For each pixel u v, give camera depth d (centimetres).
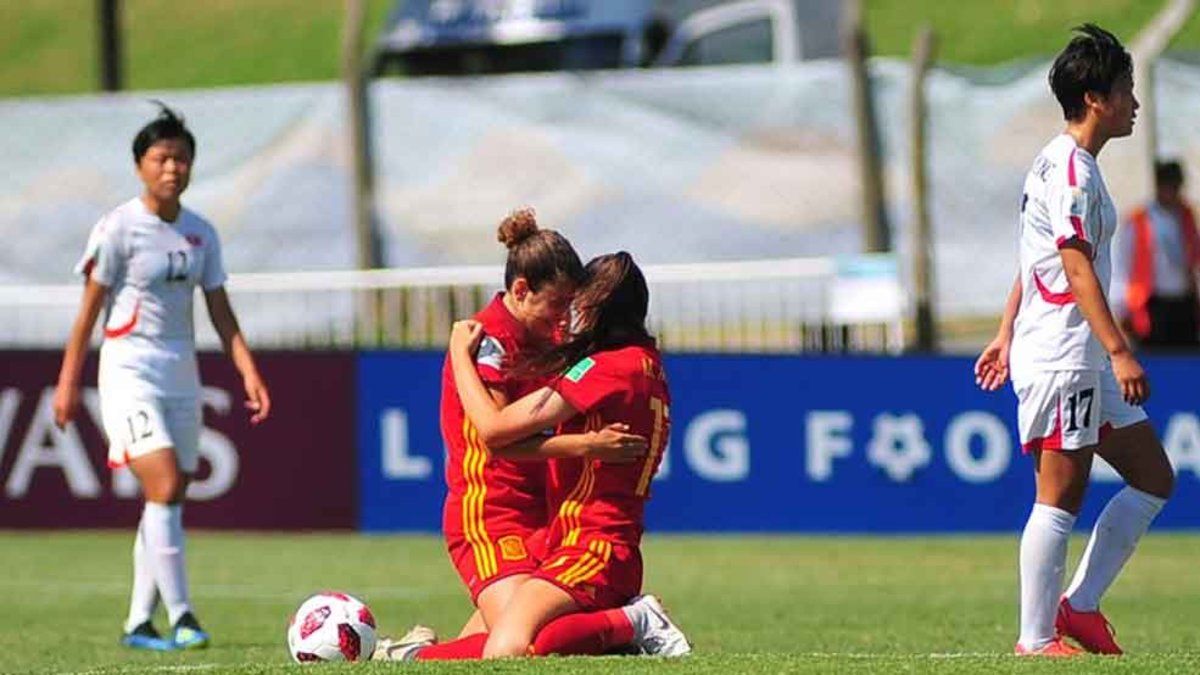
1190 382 5712
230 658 3275
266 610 4138
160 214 3509
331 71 11231
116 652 3409
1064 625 2841
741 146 6700
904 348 6169
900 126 6519
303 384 5644
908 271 6500
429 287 6475
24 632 3756
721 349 6031
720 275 6412
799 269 6347
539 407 2586
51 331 6806
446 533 2738
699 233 6706
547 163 6788
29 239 6981
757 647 3388
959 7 11131
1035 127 6481
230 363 5662
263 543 5488
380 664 2436
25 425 5669
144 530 3488
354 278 6525
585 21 8719
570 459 2627
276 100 6906
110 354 3506
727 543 5512
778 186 6669
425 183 6831
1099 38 2723
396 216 6831
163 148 3475
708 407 5659
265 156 6912
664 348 6322
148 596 3516
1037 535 2756
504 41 8775
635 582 2642
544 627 2566
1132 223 5975
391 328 6500
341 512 5641
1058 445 2738
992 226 6506
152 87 11494
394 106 6844
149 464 3469
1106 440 2817
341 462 5641
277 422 5656
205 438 5678
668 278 6456
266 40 11750
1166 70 6444
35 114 6975
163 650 3438
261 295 6588
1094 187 2694
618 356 2612
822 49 8712
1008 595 4384
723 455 5662
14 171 7000
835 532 5672
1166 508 5712
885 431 5672
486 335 2680
